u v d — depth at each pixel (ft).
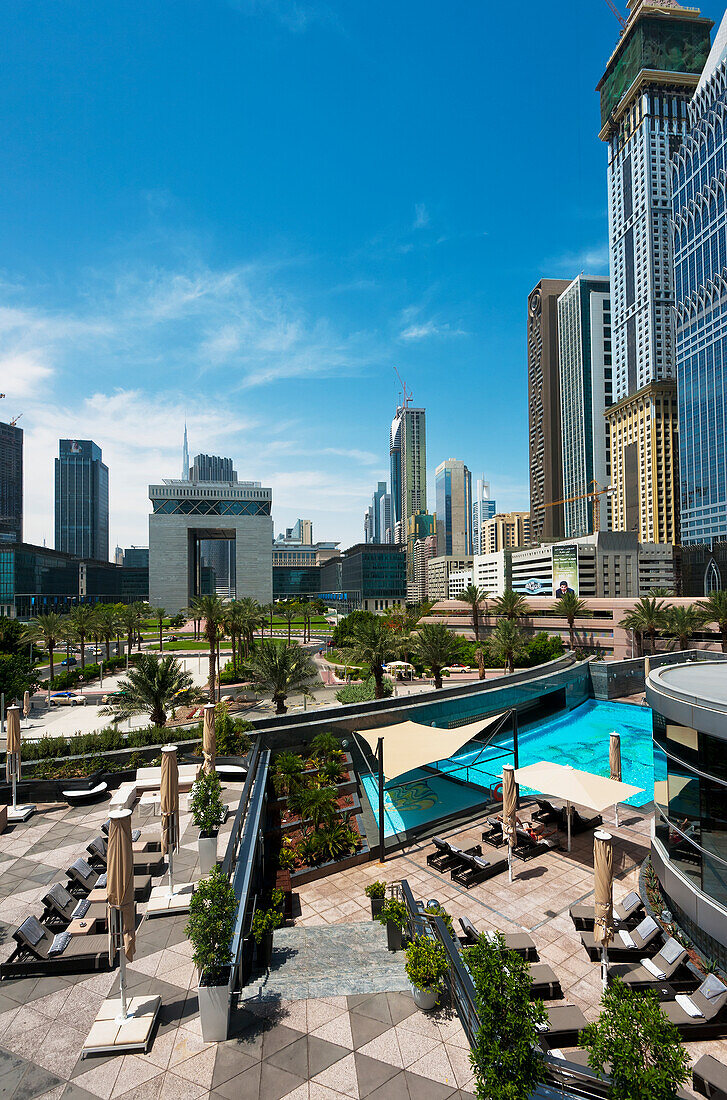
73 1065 27.32
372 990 33.24
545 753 114.32
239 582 563.07
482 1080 23.30
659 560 360.69
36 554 538.06
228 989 28.84
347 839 64.85
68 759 73.15
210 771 62.85
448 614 337.31
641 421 540.93
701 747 44.11
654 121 589.32
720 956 41.19
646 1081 21.57
